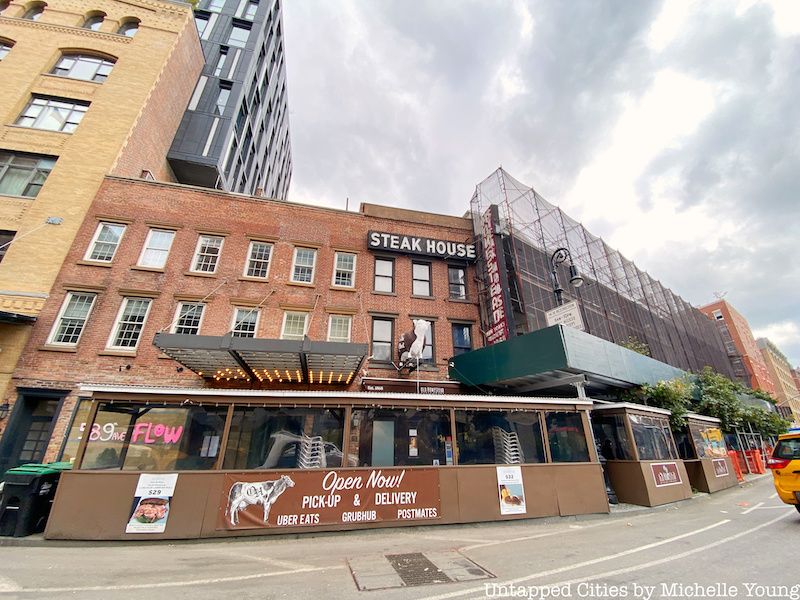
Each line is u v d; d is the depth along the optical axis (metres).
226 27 27.61
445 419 10.82
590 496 9.64
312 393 8.61
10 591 4.66
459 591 4.69
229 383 13.27
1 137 14.88
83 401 11.88
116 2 19.41
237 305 14.51
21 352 11.95
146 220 14.86
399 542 7.26
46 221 13.66
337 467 8.38
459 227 19.03
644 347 20.70
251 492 7.70
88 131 15.66
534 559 6.02
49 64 17.02
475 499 8.76
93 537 6.99
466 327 17.00
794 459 8.50
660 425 13.00
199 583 5.02
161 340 9.27
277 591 4.73
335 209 17.30
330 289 15.77
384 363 15.11
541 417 10.14
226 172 23.30
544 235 20.44
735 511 9.98
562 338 11.11
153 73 18.09
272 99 35.69
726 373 39.66
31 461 11.34
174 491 7.46
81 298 13.32
